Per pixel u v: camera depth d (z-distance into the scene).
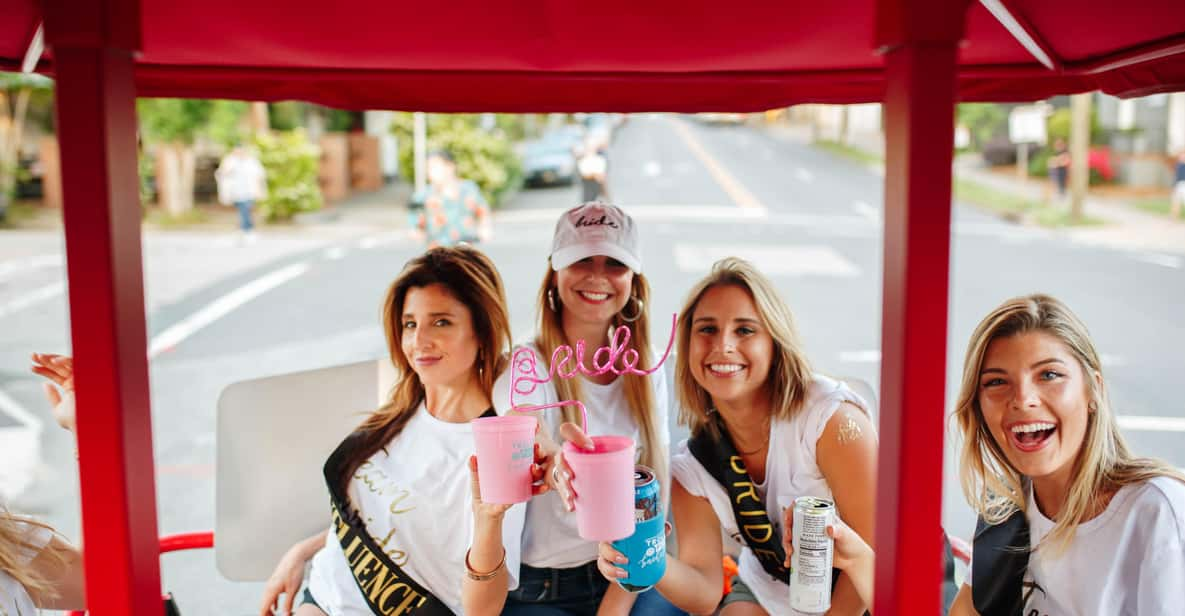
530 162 24.39
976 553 2.29
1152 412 6.48
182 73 2.57
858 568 2.05
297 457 2.86
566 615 2.41
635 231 2.46
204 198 21.69
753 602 2.47
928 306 1.30
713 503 2.43
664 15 1.94
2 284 11.78
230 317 9.85
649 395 2.48
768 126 43.38
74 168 1.27
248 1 1.86
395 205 22.09
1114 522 2.00
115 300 1.29
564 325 2.51
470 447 2.45
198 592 3.79
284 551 2.85
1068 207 21.08
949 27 1.27
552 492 2.40
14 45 2.10
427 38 2.18
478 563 2.09
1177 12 1.89
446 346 2.43
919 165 1.29
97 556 1.33
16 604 2.11
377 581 2.42
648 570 1.91
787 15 1.94
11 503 4.82
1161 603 1.92
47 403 6.69
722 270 2.36
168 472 5.34
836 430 2.30
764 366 2.32
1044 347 2.07
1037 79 2.87
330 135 23.86
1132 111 26.56
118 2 1.27
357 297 10.91
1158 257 14.27
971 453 2.25
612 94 3.08
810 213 18.73
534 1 1.84
